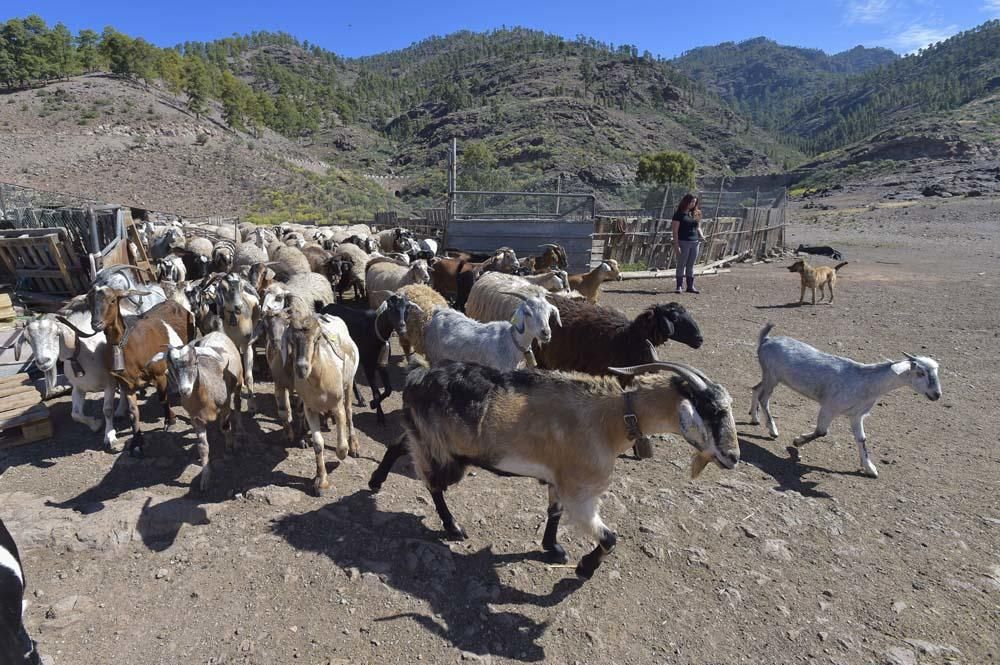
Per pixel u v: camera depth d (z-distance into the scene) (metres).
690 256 16.16
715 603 4.32
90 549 4.66
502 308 8.63
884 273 20.75
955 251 28.70
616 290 16.58
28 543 4.64
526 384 4.54
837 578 4.59
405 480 5.93
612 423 4.34
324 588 4.35
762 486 5.91
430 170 146.62
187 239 17.27
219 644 3.86
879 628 4.11
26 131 84.19
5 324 9.54
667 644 3.96
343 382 6.05
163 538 4.86
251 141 104.94
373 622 4.06
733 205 25.44
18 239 10.62
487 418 4.45
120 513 4.93
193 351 5.34
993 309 14.08
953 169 100.25
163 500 5.20
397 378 9.24
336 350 5.83
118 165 77.00
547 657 3.84
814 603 4.33
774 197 28.28
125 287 8.76
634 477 6.05
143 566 4.55
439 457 4.76
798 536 5.10
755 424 7.48
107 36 128.12
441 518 4.98
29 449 6.44
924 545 5.01
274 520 5.12
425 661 3.77
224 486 5.70
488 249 16.38
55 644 3.82
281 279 12.84
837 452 6.74
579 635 4.01
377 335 7.45
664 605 4.29
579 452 4.31
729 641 3.99
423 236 24.31
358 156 177.88
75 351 6.30
